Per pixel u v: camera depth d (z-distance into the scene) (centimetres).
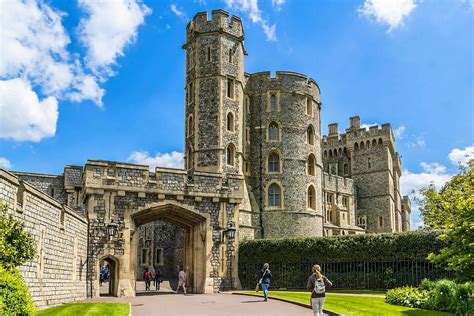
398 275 2725
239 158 3825
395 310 1725
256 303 1966
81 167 3525
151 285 3750
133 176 2738
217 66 3803
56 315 1396
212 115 3750
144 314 1572
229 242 2978
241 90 3975
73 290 2122
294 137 4203
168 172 2836
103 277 4506
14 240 1271
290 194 4091
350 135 6938
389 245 2772
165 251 4447
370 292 2641
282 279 3038
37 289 1573
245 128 4222
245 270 3047
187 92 3981
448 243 2528
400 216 7550
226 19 3909
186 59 4062
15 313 1028
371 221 6588
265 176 4125
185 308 1773
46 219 1686
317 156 4400
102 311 1527
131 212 2705
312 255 2997
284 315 1529
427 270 2630
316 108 4488
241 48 4000
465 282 1798
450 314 1678
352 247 2894
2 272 1091
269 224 4019
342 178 6256
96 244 2595
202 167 3700
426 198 3697
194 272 2912
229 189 2984
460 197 2780
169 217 2912
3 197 1303
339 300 2022
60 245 1881
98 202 2647
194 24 3938
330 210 6000
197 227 2944
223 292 2798
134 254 2692
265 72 4294
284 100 4234
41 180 3472
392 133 6806
